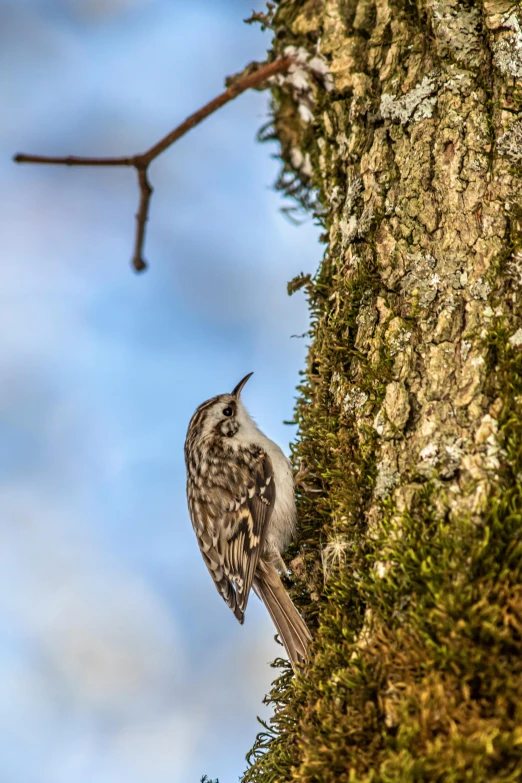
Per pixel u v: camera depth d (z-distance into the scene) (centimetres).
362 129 686
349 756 439
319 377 668
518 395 496
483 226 562
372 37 705
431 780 397
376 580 482
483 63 609
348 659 486
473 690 420
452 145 600
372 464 547
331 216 757
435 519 479
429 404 527
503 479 471
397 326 572
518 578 437
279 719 543
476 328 530
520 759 392
